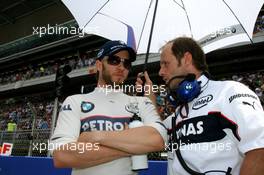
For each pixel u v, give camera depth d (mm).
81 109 1490
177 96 1375
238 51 11531
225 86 1262
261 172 1010
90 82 15570
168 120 1510
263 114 1114
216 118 1219
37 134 4422
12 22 21906
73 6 1947
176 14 1832
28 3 19750
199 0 1797
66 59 17781
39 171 2938
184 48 1417
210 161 1191
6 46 20391
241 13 1730
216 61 12531
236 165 1173
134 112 1518
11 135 5078
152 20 1742
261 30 9938
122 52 1562
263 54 11414
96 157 1274
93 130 1426
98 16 1909
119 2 1930
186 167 1237
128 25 1884
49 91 17469
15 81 18844
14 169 3176
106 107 1503
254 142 1041
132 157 1341
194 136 1252
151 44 1841
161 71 1487
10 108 16984
